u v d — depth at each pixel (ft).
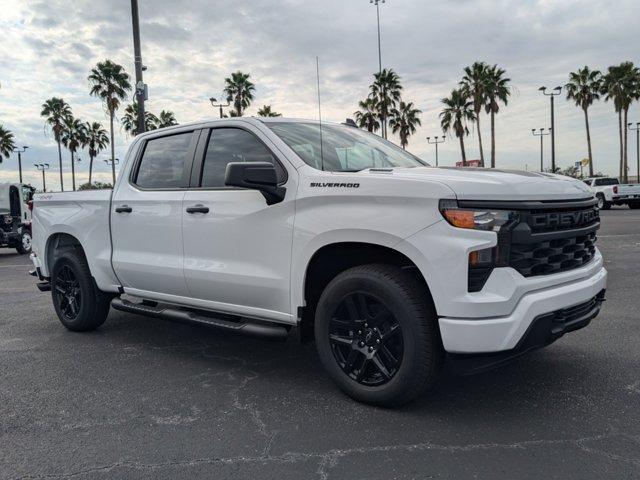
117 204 16.22
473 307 9.82
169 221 14.60
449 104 155.12
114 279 16.75
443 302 10.03
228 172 11.35
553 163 131.44
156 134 15.97
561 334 10.84
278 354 15.55
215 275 13.41
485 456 9.31
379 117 151.64
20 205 53.47
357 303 11.46
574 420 10.64
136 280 15.88
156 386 13.15
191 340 17.24
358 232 10.93
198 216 13.83
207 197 13.71
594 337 16.08
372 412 11.25
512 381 12.76
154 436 10.41
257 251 12.68
